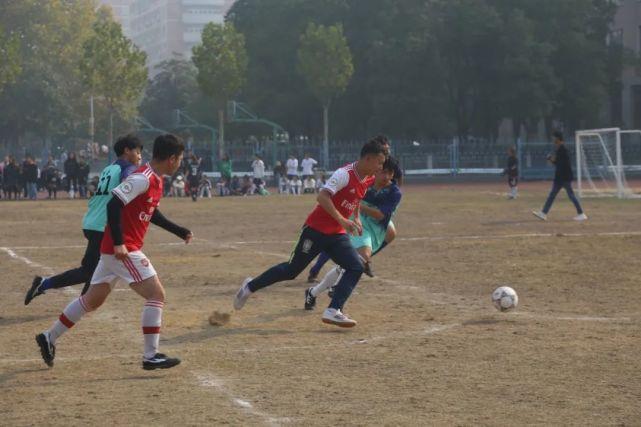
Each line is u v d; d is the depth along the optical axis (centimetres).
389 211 1391
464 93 7956
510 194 4438
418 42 7381
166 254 2070
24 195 5297
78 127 10794
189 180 4641
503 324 1193
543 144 6994
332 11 8088
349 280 1159
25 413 793
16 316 1286
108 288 960
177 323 1212
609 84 8406
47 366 973
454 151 7006
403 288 1516
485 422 755
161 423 759
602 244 2158
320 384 886
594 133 4538
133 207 939
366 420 762
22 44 10538
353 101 8044
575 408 796
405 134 7769
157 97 11631
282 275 1193
